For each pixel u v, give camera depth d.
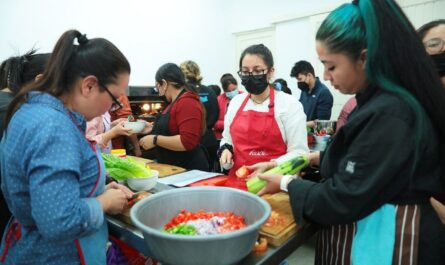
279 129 1.60
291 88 5.07
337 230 0.91
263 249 0.81
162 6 4.65
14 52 3.08
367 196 0.73
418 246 0.78
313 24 4.64
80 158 0.77
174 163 1.99
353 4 0.80
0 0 3.15
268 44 5.38
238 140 1.68
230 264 0.69
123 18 4.21
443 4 3.51
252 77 1.56
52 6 3.53
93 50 0.80
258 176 1.05
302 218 0.86
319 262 1.04
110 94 0.83
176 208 0.94
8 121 0.82
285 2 4.96
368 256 0.81
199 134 1.94
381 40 0.74
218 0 5.54
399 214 0.79
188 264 0.67
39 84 0.81
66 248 0.84
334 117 4.58
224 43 5.76
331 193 0.78
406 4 3.77
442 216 0.88
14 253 0.86
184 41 5.03
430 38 1.08
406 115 0.72
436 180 0.79
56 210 0.67
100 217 0.79
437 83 0.76
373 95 0.82
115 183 1.12
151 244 0.70
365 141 0.73
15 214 0.81
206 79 5.47
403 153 0.71
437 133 0.78
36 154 0.69
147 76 4.56
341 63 0.80
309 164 1.19
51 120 0.73
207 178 1.47
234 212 0.93
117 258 1.08
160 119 2.05
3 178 0.80
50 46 3.55
